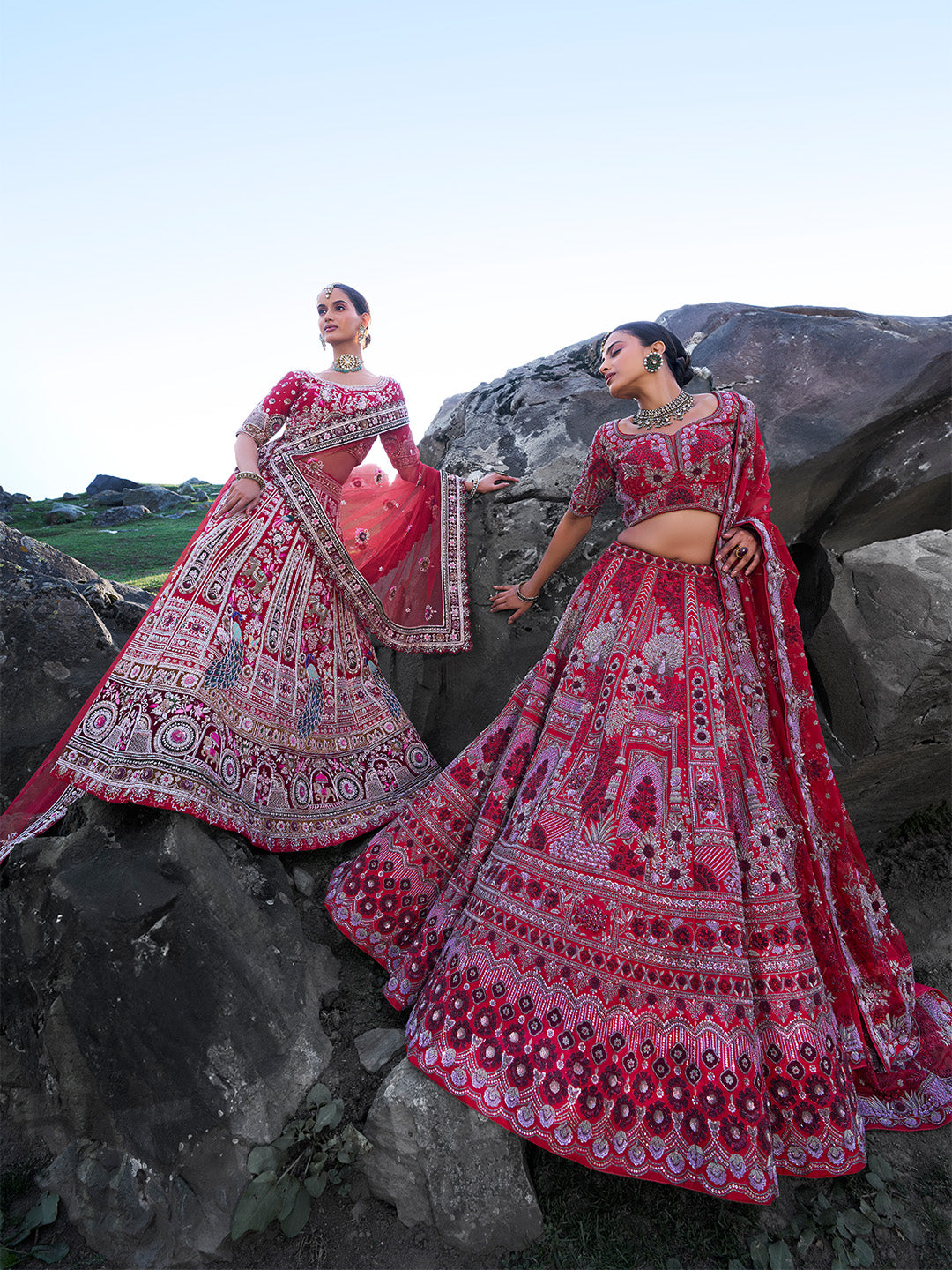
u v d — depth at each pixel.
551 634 3.27
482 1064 2.05
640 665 2.46
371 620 3.22
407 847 2.67
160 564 11.99
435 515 3.41
